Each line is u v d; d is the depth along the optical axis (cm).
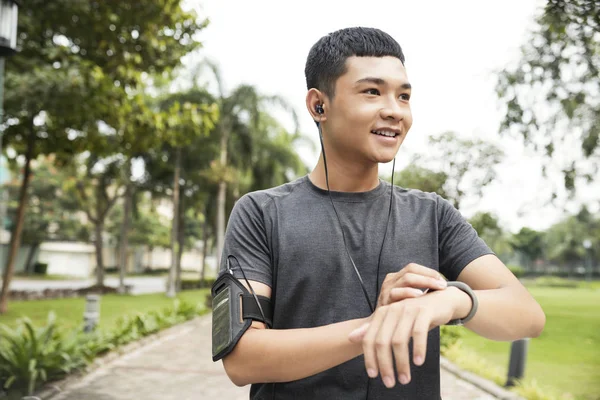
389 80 109
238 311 100
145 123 1038
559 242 7044
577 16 380
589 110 689
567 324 1394
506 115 686
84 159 2477
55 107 970
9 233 4172
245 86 2252
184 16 959
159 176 2669
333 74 112
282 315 113
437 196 126
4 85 928
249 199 121
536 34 589
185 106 1062
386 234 117
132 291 2972
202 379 728
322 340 88
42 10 956
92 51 1054
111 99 976
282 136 2758
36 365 610
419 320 77
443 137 795
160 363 834
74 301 1981
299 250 114
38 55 1052
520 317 95
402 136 113
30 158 1274
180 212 2998
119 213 4712
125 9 919
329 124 115
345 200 119
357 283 114
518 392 616
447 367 797
